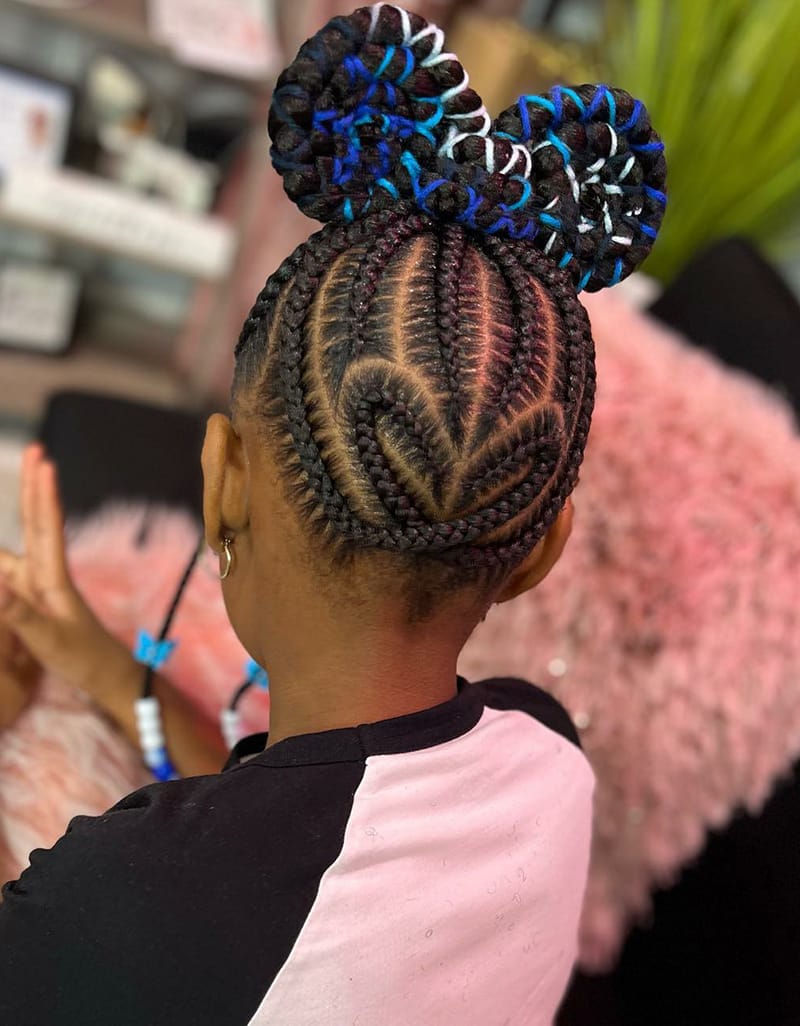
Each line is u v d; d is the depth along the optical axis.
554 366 0.43
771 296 1.01
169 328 1.88
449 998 0.46
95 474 1.18
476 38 1.44
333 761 0.44
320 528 0.43
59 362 1.71
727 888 0.77
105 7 1.38
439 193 0.42
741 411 0.86
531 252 0.45
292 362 0.41
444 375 0.40
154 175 1.56
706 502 0.82
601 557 0.85
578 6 1.57
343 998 0.41
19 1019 0.40
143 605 0.97
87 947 0.40
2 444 1.66
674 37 1.24
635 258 0.49
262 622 0.48
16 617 0.78
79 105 1.52
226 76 1.54
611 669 0.83
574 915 0.58
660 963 0.82
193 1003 0.39
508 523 0.44
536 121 0.44
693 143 1.25
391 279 0.41
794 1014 0.71
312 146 0.42
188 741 0.82
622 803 0.83
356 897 0.42
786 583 0.77
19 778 0.77
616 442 0.86
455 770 0.47
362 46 0.41
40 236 1.75
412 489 0.41
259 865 0.41
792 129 1.21
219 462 0.46
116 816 0.43
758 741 0.76
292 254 0.45
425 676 0.47
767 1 1.20
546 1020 0.57
